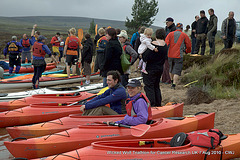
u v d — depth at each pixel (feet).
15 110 21.57
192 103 25.45
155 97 22.53
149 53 20.94
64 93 26.81
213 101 25.04
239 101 23.85
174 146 13.29
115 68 22.72
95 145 12.46
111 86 17.16
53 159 12.17
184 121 16.75
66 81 38.96
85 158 12.03
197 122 17.11
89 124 16.81
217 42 56.08
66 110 21.56
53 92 27.84
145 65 21.56
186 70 36.86
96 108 17.53
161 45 21.20
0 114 21.15
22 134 16.97
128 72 24.79
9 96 26.86
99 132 14.90
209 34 38.45
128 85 14.17
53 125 17.20
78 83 40.16
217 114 21.33
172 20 29.07
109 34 22.29
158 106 22.65
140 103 14.17
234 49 34.40
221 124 19.15
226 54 34.04
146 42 20.88
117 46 22.30
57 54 60.70
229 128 18.11
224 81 28.68
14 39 42.63
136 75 39.50
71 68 44.37
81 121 17.06
